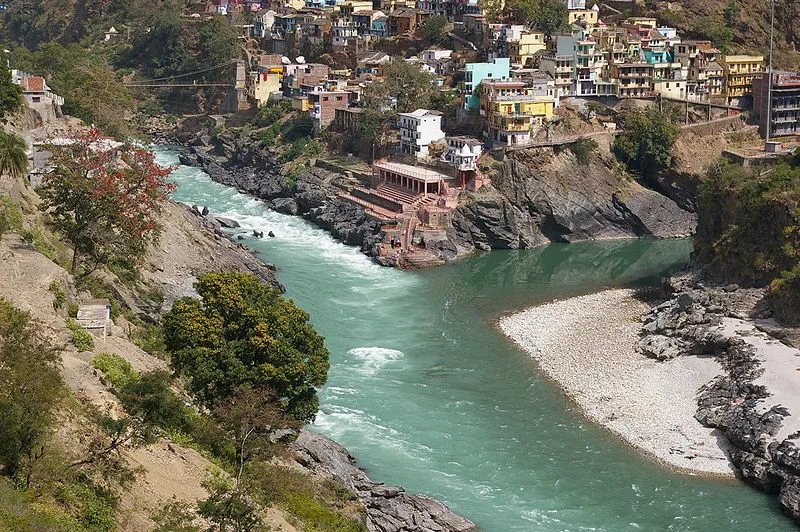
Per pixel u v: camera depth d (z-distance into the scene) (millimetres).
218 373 90250
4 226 107438
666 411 121500
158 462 77250
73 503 64062
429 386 127938
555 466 109188
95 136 122312
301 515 82500
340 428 114875
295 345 95562
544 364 136000
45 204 119250
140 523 67438
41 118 179375
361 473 101625
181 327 92438
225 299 93875
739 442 111688
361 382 128125
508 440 114500
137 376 86875
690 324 141875
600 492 104375
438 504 97750
